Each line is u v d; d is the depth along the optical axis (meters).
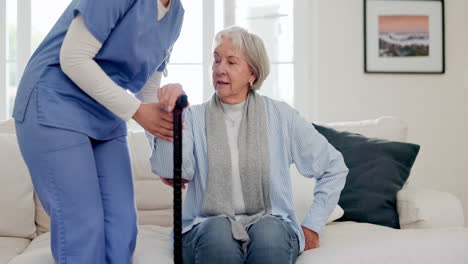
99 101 1.44
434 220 2.11
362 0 3.56
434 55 3.62
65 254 1.44
